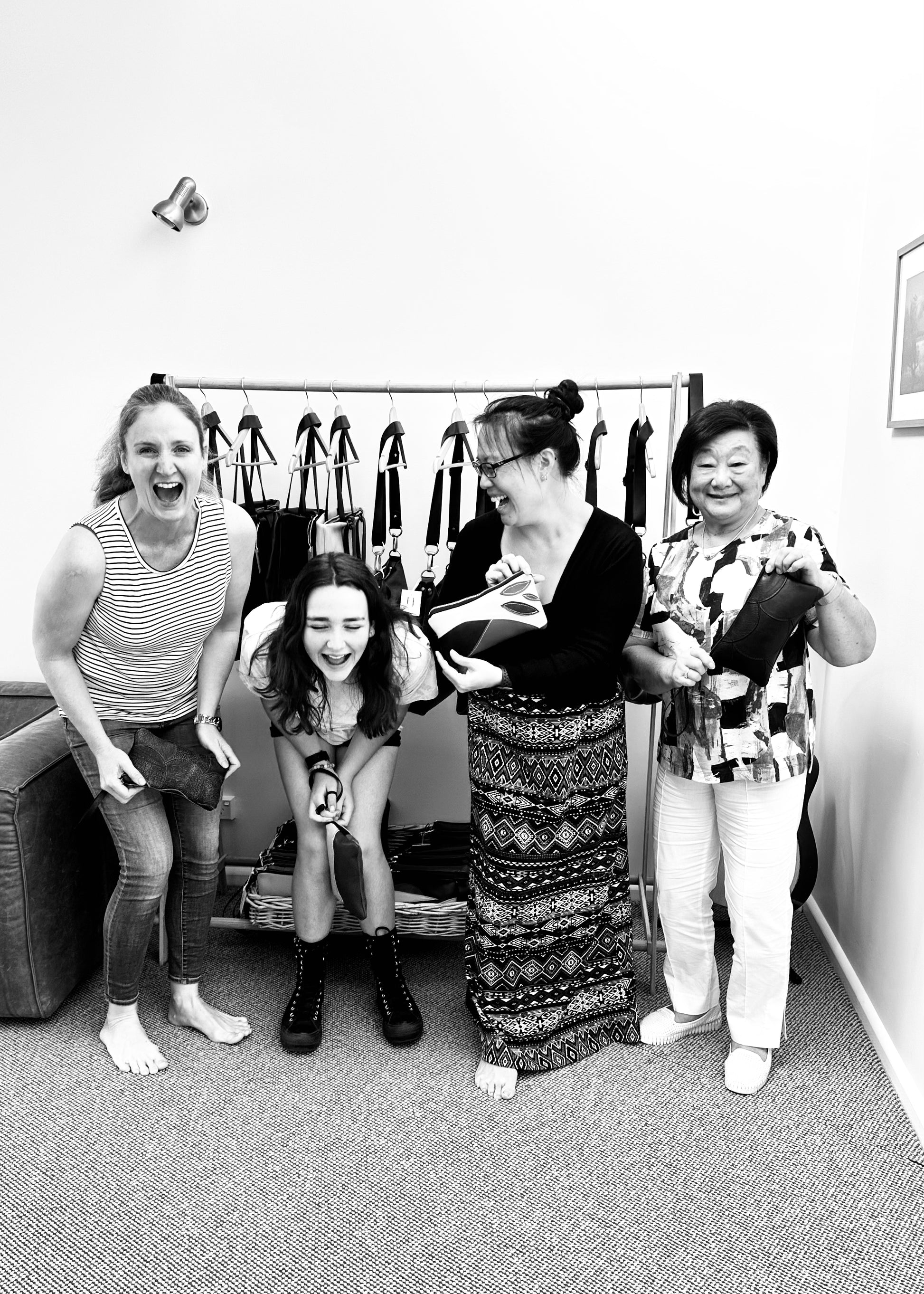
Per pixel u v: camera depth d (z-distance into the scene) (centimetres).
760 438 185
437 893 247
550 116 251
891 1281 159
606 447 268
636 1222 171
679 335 260
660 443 267
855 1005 233
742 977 205
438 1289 158
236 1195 177
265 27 253
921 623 204
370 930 229
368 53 252
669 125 250
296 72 255
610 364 262
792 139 247
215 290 268
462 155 255
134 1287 159
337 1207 174
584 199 255
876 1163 184
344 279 264
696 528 199
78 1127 194
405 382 267
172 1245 166
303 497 247
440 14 249
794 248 253
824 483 265
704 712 195
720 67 246
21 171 265
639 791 288
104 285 270
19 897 215
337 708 217
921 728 202
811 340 258
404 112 254
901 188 223
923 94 212
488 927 205
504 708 196
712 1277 160
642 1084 207
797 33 242
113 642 192
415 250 261
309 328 267
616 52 247
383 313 265
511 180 255
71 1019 230
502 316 262
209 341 271
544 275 259
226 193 262
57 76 260
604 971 216
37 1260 164
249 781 294
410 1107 200
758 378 261
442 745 288
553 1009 210
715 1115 197
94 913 243
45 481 282
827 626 187
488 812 202
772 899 199
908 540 213
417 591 244
